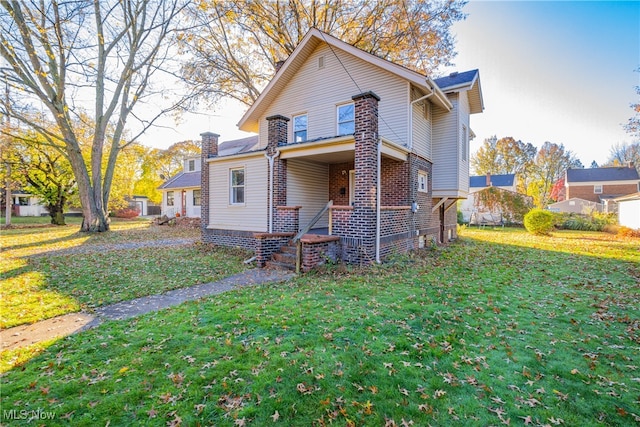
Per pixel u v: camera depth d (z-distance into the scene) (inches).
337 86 426.0
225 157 434.0
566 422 93.2
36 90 529.3
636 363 126.6
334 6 577.6
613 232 753.6
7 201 777.6
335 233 327.0
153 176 1444.4
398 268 297.3
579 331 157.9
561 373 119.1
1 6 425.1
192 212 925.2
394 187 389.1
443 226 536.7
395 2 566.6
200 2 542.6
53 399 102.0
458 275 277.4
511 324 166.2
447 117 461.4
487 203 988.6
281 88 477.1
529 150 1941.4
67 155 614.2
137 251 406.9
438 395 105.1
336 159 415.5
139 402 100.8
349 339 145.6
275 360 126.3
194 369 119.6
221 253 394.9
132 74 630.5
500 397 104.5
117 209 1216.2
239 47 634.2
